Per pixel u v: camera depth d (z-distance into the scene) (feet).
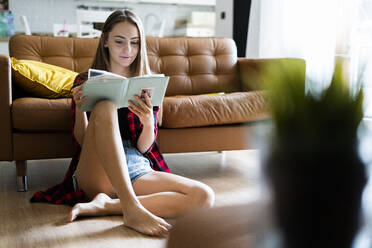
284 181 2.08
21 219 5.71
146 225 5.10
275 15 15.24
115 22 6.31
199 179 8.10
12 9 20.18
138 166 6.10
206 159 10.13
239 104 8.13
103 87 5.44
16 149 7.18
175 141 7.95
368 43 12.46
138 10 22.09
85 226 5.41
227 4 18.12
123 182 5.28
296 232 2.11
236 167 9.24
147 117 6.00
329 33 13.21
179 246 2.21
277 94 2.05
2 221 5.64
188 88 10.05
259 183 2.19
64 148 7.42
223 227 2.35
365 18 12.58
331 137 2.03
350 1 12.80
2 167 9.28
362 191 2.10
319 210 2.09
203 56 10.35
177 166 9.32
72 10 20.98
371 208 2.12
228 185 7.63
